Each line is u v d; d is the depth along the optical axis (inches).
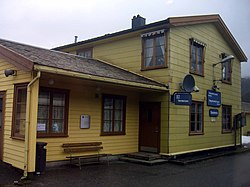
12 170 345.7
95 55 603.5
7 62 382.9
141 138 506.9
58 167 380.8
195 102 542.6
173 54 487.5
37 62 309.9
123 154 477.7
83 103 423.8
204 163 466.9
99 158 437.1
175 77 489.1
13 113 362.3
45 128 377.7
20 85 353.1
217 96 614.2
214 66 611.2
